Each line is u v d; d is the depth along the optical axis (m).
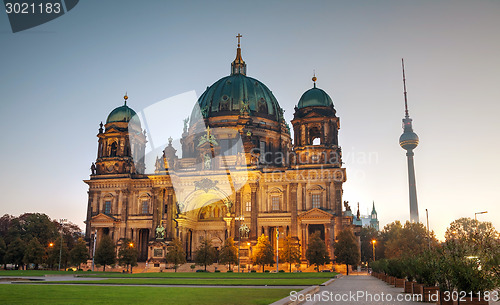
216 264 119.06
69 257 119.25
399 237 157.12
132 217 127.25
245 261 114.06
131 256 110.19
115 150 134.50
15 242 128.25
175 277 73.00
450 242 34.25
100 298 29.78
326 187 117.00
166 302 27.39
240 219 115.56
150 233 123.81
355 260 102.75
